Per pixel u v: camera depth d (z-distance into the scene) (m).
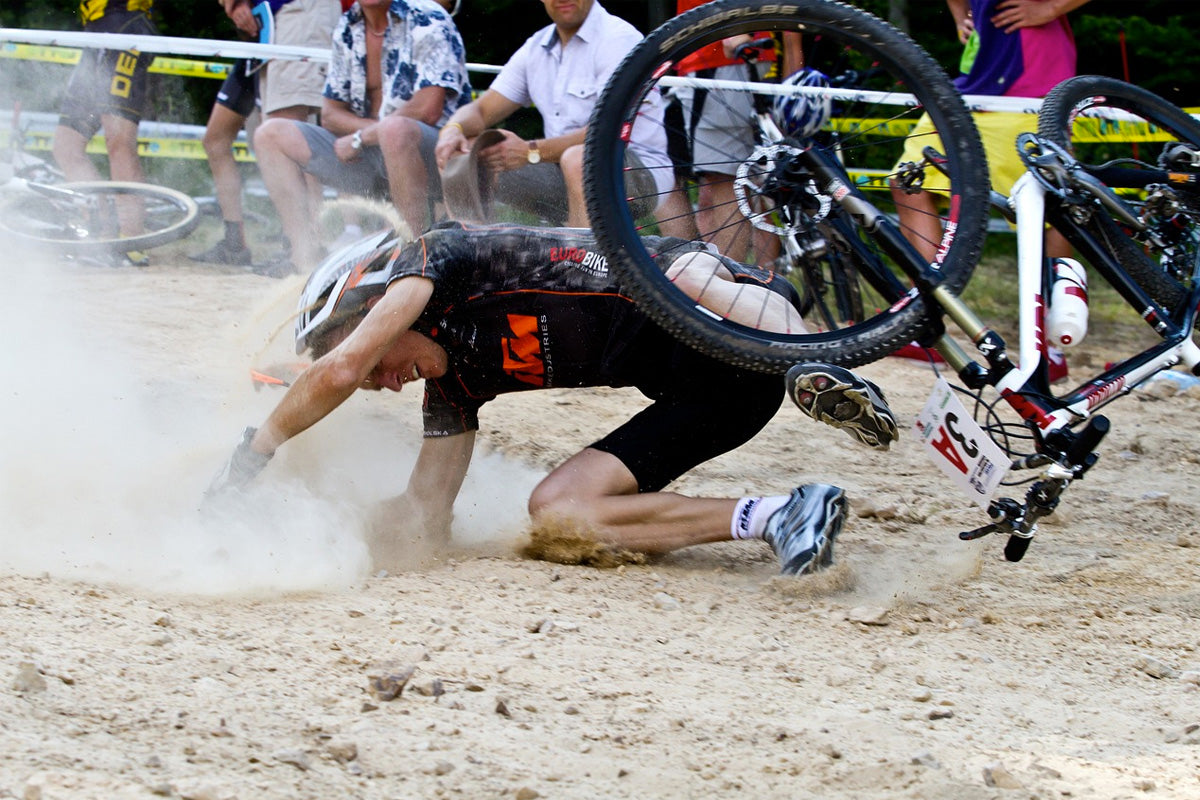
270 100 21.62
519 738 6.17
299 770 5.50
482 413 13.97
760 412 9.49
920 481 12.85
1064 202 9.19
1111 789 6.03
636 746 6.25
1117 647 8.45
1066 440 8.41
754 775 6.00
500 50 33.59
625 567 9.50
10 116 26.34
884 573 9.84
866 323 8.86
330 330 9.22
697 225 13.70
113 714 5.80
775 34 14.31
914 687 7.46
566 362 9.21
